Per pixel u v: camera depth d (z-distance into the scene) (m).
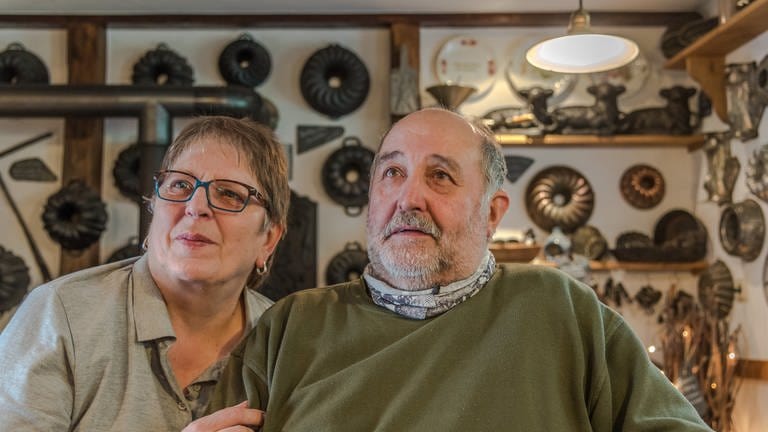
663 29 3.43
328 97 3.34
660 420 1.18
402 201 1.38
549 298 1.36
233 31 3.46
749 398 2.79
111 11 3.38
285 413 1.30
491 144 1.50
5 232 3.29
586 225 3.30
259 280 1.67
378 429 1.21
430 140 1.42
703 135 3.20
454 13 3.41
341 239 3.33
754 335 2.78
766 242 2.71
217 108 3.04
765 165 2.67
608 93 3.25
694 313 2.89
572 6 3.34
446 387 1.25
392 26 3.41
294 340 1.39
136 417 1.33
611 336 1.35
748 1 2.68
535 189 3.29
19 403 1.24
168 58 3.36
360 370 1.29
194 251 1.38
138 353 1.38
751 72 2.81
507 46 3.45
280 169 1.57
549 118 3.23
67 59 3.41
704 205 3.23
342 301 1.48
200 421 1.25
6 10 3.34
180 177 1.43
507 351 1.28
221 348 1.53
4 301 3.19
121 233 3.31
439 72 3.41
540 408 1.22
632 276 3.28
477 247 1.42
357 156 3.33
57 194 3.20
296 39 3.46
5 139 3.36
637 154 3.35
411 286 1.40
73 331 1.33
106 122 3.40
